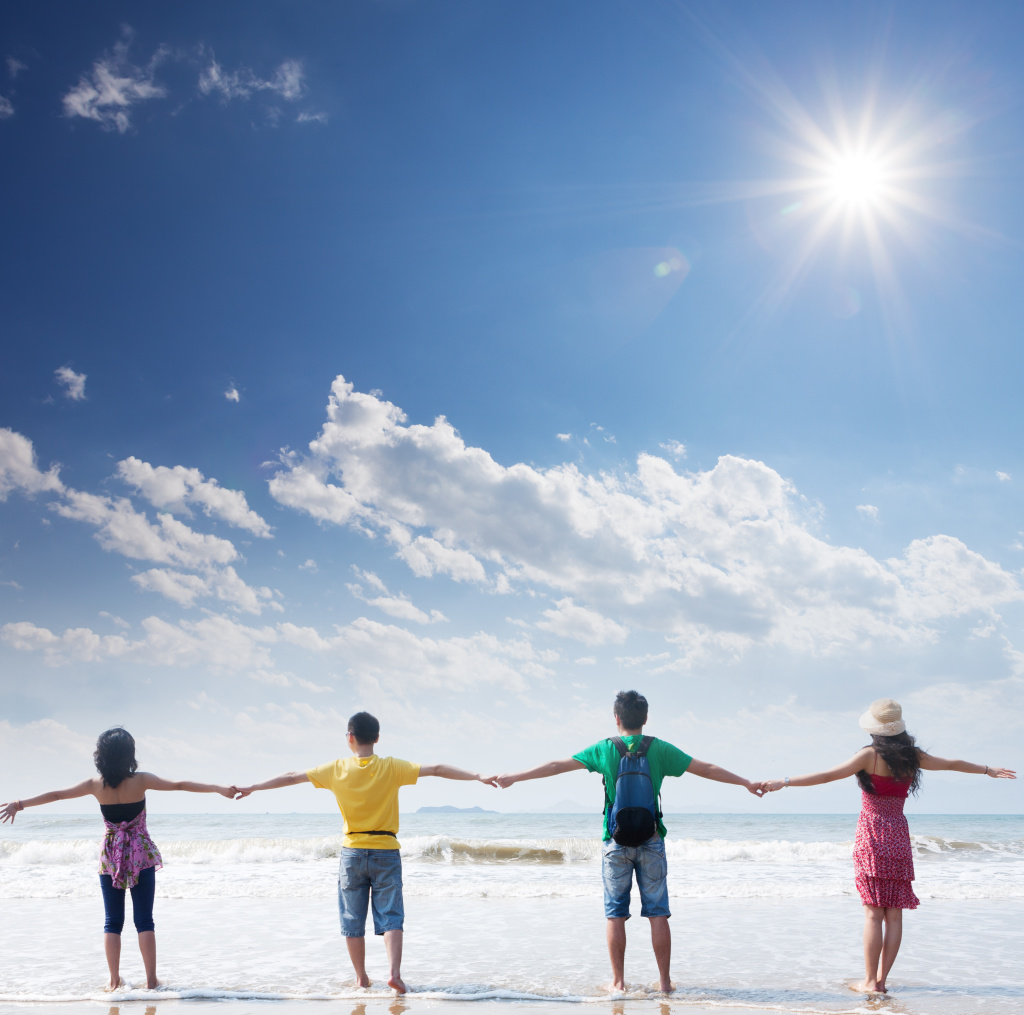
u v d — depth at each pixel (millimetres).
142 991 5129
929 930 7691
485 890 10531
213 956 6480
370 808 5238
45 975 5770
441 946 6879
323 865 14008
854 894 10414
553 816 55438
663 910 5055
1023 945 6898
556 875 12641
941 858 15984
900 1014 4559
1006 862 15023
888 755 5180
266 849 15586
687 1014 4555
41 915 8820
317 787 5461
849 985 5324
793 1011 4625
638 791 4895
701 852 16703
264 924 8148
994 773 5129
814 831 30750
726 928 7805
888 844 5199
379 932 5184
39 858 15586
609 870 5094
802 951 6605
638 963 6125
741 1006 4727
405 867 14000
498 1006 4766
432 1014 4566
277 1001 4922
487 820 47531
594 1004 4812
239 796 5273
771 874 12859
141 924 5289
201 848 15680
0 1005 4828
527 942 7070
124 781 5355
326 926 8016
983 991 5152
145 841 5352
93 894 10453
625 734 5094
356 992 5121
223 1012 4641
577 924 8078
